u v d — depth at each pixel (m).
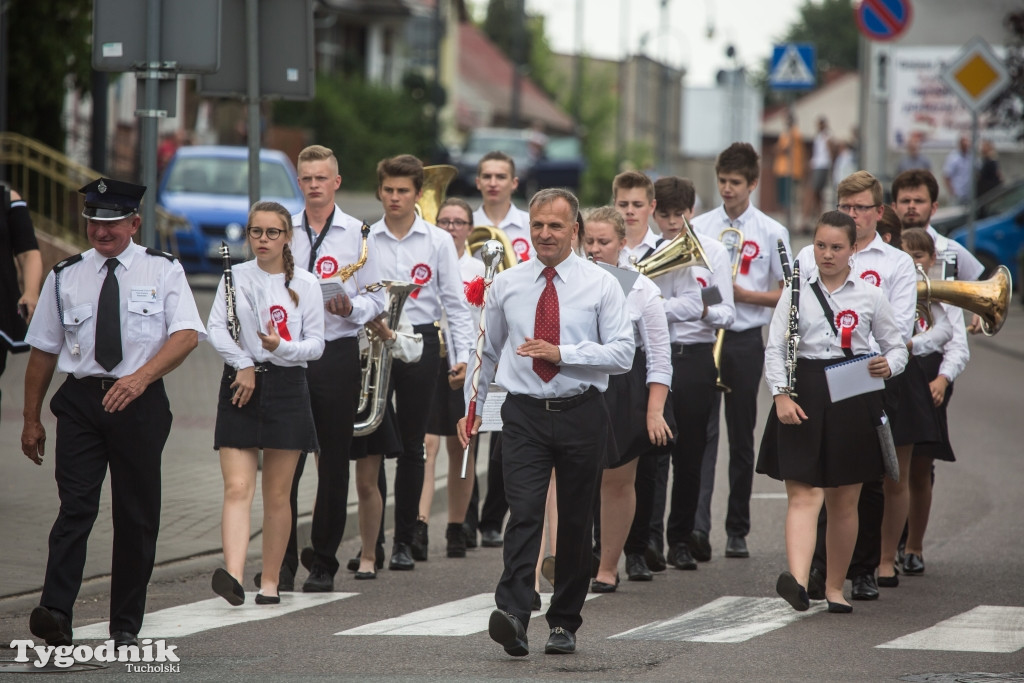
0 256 25.67
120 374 19.17
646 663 18.66
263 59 31.52
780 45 74.38
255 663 18.45
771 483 35.12
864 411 22.14
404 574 25.69
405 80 156.88
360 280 24.48
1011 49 70.94
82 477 19.12
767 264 28.73
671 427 24.03
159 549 25.69
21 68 57.66
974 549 27.47
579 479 19.11
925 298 25.05
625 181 25.92
